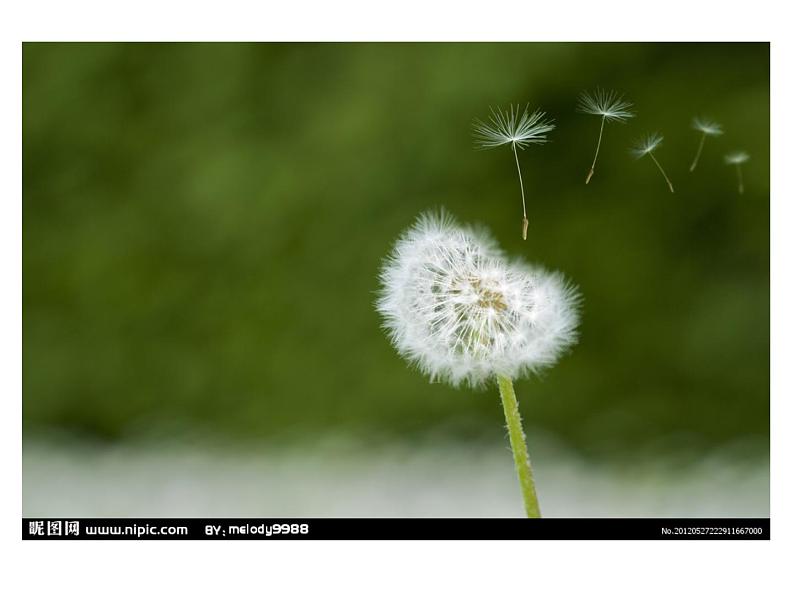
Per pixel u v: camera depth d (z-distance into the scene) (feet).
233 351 29.04
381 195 27.96
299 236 28.63
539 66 26.30
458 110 26.96
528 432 26.63
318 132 28.32
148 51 30.07
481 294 7.07
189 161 29.60
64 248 30.81
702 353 26.17
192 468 25.53
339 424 27.58
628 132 26.23
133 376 29.99
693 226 26.43
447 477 23.94
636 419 26.32
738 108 25.58
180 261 29.89
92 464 26.48
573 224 27.07
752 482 22.08
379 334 27.78
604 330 26.96
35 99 30.96
